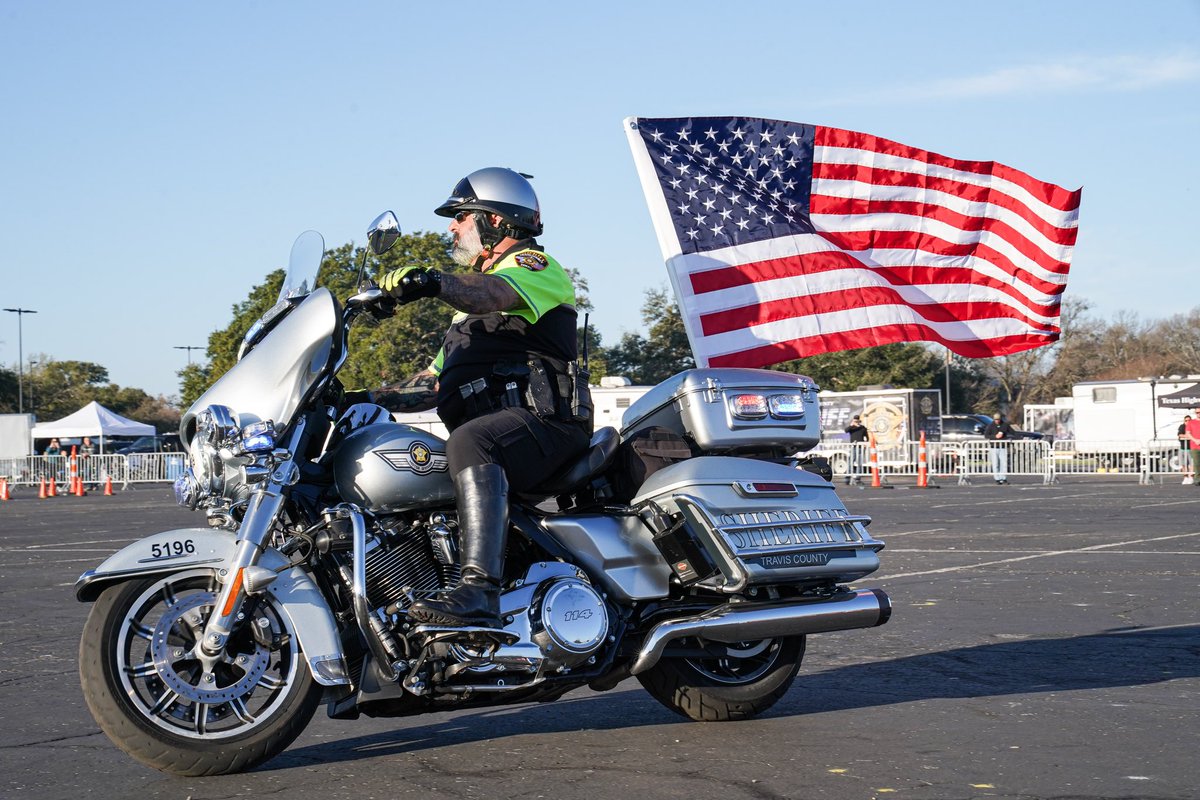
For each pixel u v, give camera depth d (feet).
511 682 13.94
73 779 13.52
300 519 13.84
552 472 14.76
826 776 13.24
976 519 54.85
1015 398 258.78
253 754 13.28
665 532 14.90
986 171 23.85
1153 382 122.62
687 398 15.76
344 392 14.44
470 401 14.61
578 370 15.01
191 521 65.41
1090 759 13.80
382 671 13.35
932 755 14.08
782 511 15.53
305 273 14.24
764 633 15.14
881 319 23.91
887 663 20.31
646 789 12.82
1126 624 23.98
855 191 23.62
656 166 22.85
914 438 118.93
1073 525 50.47
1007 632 23.25
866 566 15.85
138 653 18.85
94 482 125.59
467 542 13.65
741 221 23.12
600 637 14.16
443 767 13.82
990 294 24.25
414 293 13.42
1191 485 86.94
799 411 16.19
